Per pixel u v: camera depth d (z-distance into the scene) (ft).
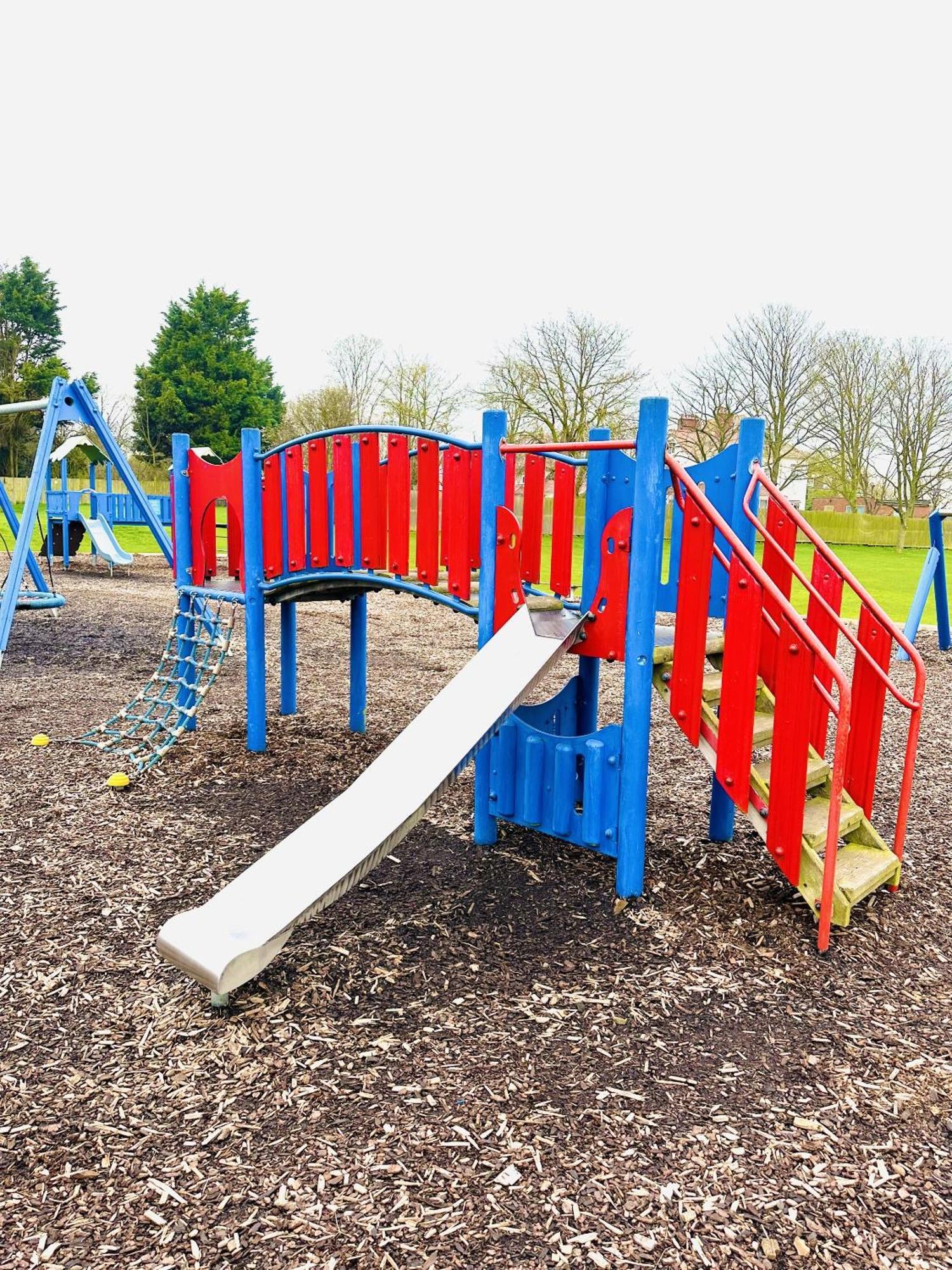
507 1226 6.30
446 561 14.37
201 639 19.25
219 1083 7.89
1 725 19.57
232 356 160.15
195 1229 6.24
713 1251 6.12
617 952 10.30
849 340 106.11
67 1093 7.73
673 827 14.35
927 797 16.53
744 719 10.74
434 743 10.79
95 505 58.08
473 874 12.41
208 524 19.86
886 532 110.83
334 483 16.25
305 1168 6.85
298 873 9.53
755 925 10.96
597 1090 7.84
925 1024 9.03
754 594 10.43
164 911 11.15
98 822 13.93
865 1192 6.70
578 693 14.83
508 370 99.60
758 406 103.09
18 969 9.75
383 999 9.27
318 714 21.02
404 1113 7.51
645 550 10.85
